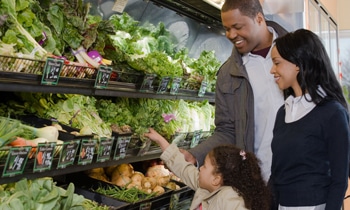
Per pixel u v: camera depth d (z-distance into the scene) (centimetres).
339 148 223
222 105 302
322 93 233
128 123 305
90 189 284
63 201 208
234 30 276
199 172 247
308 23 498
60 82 212
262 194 234
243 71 289
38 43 236
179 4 403
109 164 260
